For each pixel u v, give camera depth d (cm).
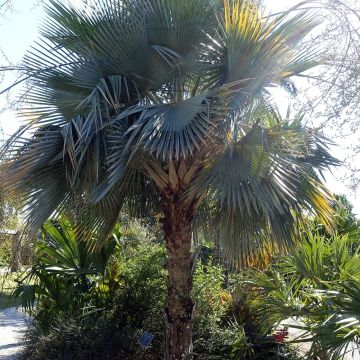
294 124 516
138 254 816
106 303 754
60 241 780
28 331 765
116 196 607
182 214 569
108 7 539
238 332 684
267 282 643
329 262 629
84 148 492
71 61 557
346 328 500
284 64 518
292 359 650
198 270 758
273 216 486
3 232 615
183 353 571
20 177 508
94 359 641
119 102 543
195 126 475
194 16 538
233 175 494
